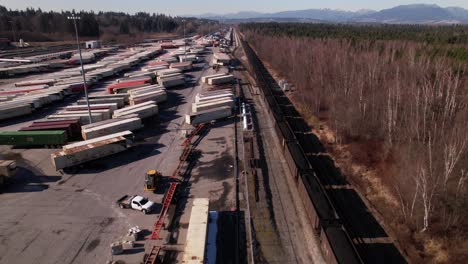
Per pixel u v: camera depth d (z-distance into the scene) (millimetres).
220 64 113188
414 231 28266
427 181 30344
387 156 40500
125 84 79250
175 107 66938
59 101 71188
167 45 180750
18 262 25141
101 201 33406
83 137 47906
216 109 56938
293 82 85875
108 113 56719
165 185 36344
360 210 31797
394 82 56062
